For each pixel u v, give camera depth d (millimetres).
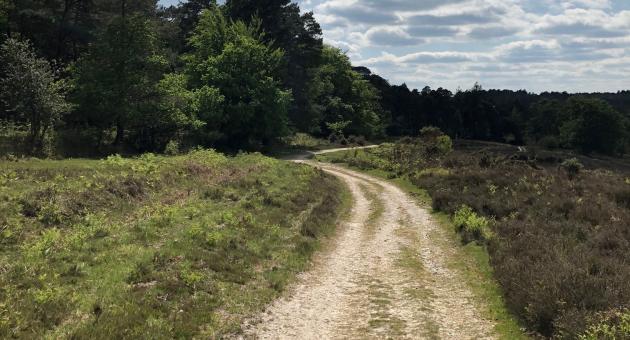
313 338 9211
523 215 19297
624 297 8531
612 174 34844
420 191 31672
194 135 53188
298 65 80375
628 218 17375
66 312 8656
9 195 15031
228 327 9250
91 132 43188
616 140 125625
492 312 10688
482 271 13773
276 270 13422
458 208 22453
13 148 31625
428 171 36781
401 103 148500
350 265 15078
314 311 10750
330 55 101875
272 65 64938
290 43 78375
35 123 33062
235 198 21703
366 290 12492
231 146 62250
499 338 9203
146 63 44844
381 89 147375
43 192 15797
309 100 82125
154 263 11820
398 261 15594
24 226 13328
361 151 65250
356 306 11203
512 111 172250
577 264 10992
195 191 21875
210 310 9914
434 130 58219
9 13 45188
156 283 10680
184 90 54656
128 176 20766
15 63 32625
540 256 12539
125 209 17250
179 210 17797
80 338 7684
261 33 67688
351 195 31125
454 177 31750
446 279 13617
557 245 13422
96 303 9148
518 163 37094
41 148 33781
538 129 158375
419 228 20875
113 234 14117
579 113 131250
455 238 18312
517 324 9805
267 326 9672
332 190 30719
